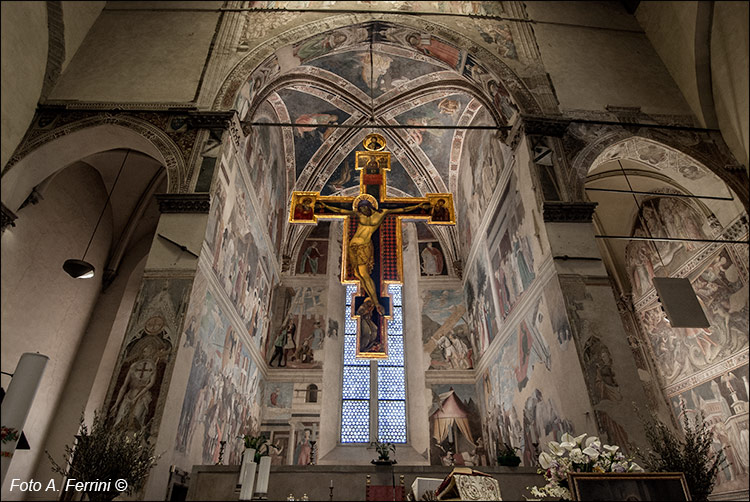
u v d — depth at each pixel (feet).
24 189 29.73
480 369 47.98
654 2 39.99
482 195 46.06
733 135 32.96
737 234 32.04
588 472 16.92
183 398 25.17
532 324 32.32
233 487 20.88
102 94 32.94
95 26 37.09
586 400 24.06
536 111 34.35
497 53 38.01
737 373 34.01
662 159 33.86
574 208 29.73
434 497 18.61
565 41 39.63
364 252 34.68
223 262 32.14
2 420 15.96
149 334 24.75
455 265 56.75
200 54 36.17
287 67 39.29
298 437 46.57
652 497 16.05
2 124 28.55
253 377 43.27
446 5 41.52
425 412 48.78
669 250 42.34
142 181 45.09
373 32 40.11
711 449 35.76
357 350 32.22
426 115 50.90
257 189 41.78
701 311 27.71
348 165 56.08
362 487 21.89
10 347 34.01
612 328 25.90
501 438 40.81
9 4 28.50
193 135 31.40
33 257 35.99
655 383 43.32
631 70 37.99
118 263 45.06
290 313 53.67
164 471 22.68
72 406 38.32
